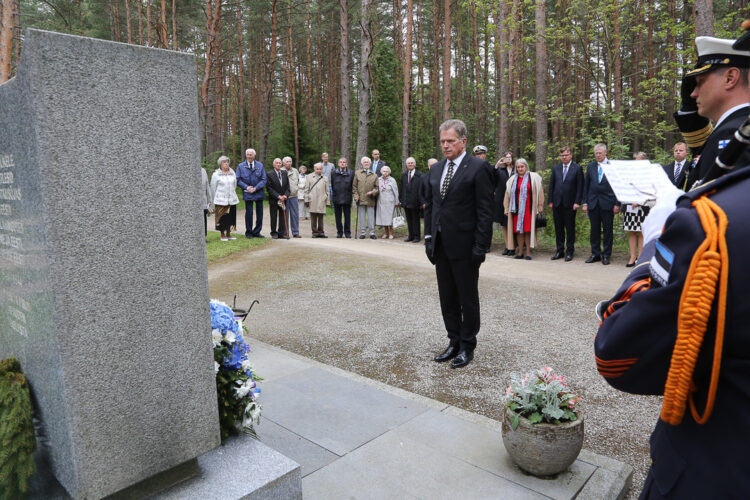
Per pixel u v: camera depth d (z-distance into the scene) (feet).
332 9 92.68
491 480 8.35
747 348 2.97
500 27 48.88
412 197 38.01
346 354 15.19
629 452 9.77
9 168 6.40
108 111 6.03
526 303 20.40
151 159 6.40
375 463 8.89
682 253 3.13
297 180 41.57
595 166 29.37
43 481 6.85
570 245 30.89
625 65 74.23
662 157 36.91
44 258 5.87
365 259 30.27
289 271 27.17
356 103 113.91
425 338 16.51
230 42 91.15
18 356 7.18
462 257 13.57
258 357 14.23
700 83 4.70
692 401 3.28
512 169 34.17
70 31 57.36
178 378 6.84
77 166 5.86
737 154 3.41
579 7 39.52
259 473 7.14
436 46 86.63
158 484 6.82
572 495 7.93
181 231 6.72
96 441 6.20
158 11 66.69
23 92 5.72
